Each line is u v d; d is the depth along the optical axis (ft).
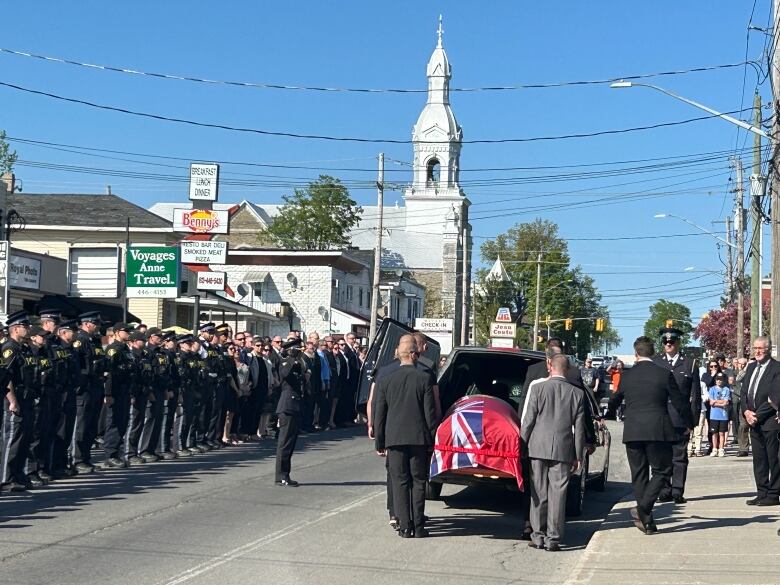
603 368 135.74
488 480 38.96
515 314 336.90
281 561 32.09
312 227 255.70
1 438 46.52
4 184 110.63
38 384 46.62
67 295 110.83
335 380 89.15
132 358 56.29
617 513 43.65
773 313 75.66
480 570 32.24
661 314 418.72
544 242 353.31
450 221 298.76
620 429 106.32
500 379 51.42
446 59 340.39
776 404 44.34
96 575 29.30
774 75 73.72
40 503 42.52
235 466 57.47
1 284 69.21
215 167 96.43
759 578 30.01
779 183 75.10
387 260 320.50
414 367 37.81
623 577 30.37
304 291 190.90
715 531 38.40
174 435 63.36
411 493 37.91
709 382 76.18
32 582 28.22
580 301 353.72
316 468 58.13
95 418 53.62
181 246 94.12
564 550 36.50
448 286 296.71
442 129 335.67
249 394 74.49
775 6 73.00
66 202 155.12
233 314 159.74
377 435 37.91
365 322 189.67
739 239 140.77
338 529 38.42
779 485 45.39
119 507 41.65
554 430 36.17
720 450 75.92
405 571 31.48
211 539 35.32
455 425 38.63
